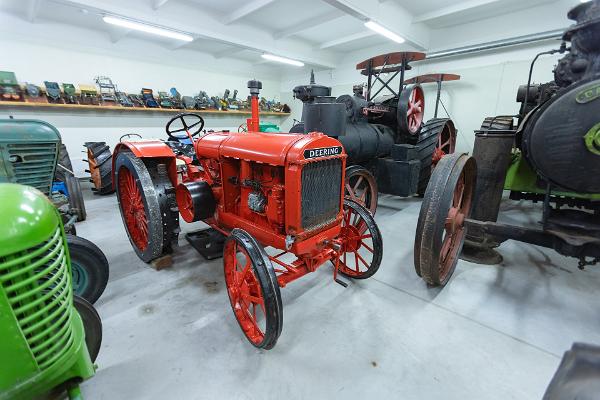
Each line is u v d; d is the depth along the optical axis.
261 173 1.70
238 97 8.67
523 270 2.27
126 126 6.26
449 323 1.68
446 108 6.16
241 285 1.51
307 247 1.56
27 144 1.84
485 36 5.55
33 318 0.67
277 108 9.22
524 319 1.71
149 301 1.89
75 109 5.53
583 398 0.43
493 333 1.60
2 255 0.60
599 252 1.43
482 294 1.96
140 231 2.40
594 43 1.28
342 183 1.72
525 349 1.49
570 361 0.49
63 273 0.78
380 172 3.51
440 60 6.18
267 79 9.50
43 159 1.94
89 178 5.52
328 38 6.97
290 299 1.91
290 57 6.98
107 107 5.55
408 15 5.43
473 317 1.73
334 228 1.73
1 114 4.80
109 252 2.59
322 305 1.84
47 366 0.72
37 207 0.69
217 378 1.33
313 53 7.52
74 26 5.42
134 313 1.77
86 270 1.72
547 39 4.82
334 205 1.70
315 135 1.56
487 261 2.37
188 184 2.06
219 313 1.78
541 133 1.36
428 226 1.71
